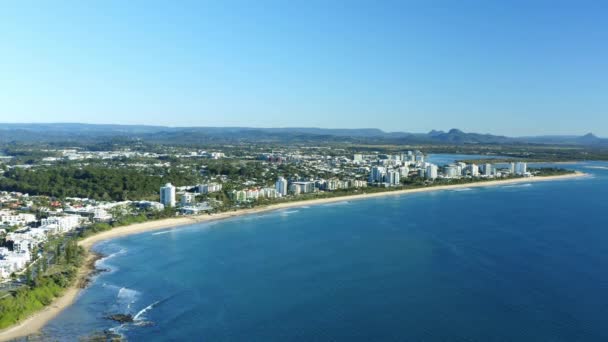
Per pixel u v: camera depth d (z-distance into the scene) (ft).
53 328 626.64
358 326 626.23
